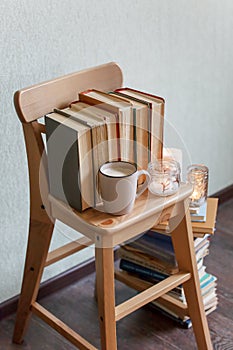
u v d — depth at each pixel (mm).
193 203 1643
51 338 1817
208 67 2227
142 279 1844
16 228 1843
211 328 1831
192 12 2049
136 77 1984
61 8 1661
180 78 2141
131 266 1846
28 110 1387
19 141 1729
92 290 2035
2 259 1848
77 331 1845
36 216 1549
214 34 2178
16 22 1578
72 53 1751
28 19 1600
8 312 1918
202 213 1643
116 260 2170
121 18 1832
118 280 1899
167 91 2121
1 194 1756
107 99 1388
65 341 1805
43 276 1980
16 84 1648
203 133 2355
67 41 1720
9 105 1658
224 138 2469
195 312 1658
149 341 1791
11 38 1585
